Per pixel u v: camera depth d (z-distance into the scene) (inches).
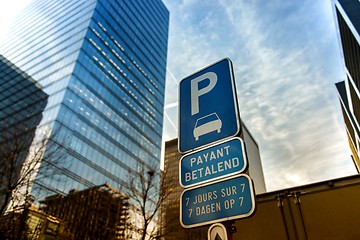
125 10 2787.9
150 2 3521.2
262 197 409.7
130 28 2753.4
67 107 1503.4
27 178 545.0
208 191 148.0
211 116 183.3
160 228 501.4
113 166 1700.3
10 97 1642.5
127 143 1984.5
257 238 372.5
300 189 392.5
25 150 588.4
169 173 572.4
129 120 2140.7
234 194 136.9
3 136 567.8
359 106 1576.0
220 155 157.0
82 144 1501.0
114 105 2007.9
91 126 1654.8
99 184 1481.3
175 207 517.0
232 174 144.3
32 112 1461.6
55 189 1080.8
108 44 2236.7
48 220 732.0
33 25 2605.8
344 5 1202.6
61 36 2133.4
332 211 351.9
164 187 534.0
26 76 1865.2
